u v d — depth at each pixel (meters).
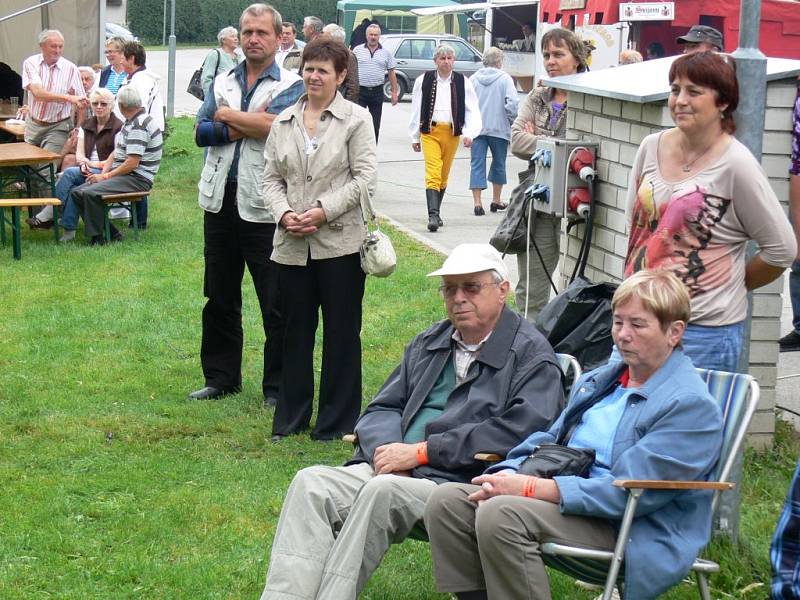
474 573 3.84
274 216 6.11
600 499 3.62
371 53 17.64
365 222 6.17
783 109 5.83
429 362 4.50
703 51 4.32
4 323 8.69
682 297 3.76
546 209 6.55
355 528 3.93
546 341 4.38
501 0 27.56
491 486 3.74
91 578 4.65
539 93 7.30
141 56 12.81
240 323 7.17
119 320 8.80
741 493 5.29
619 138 6.13
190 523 5.21
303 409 6.43
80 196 11.42
